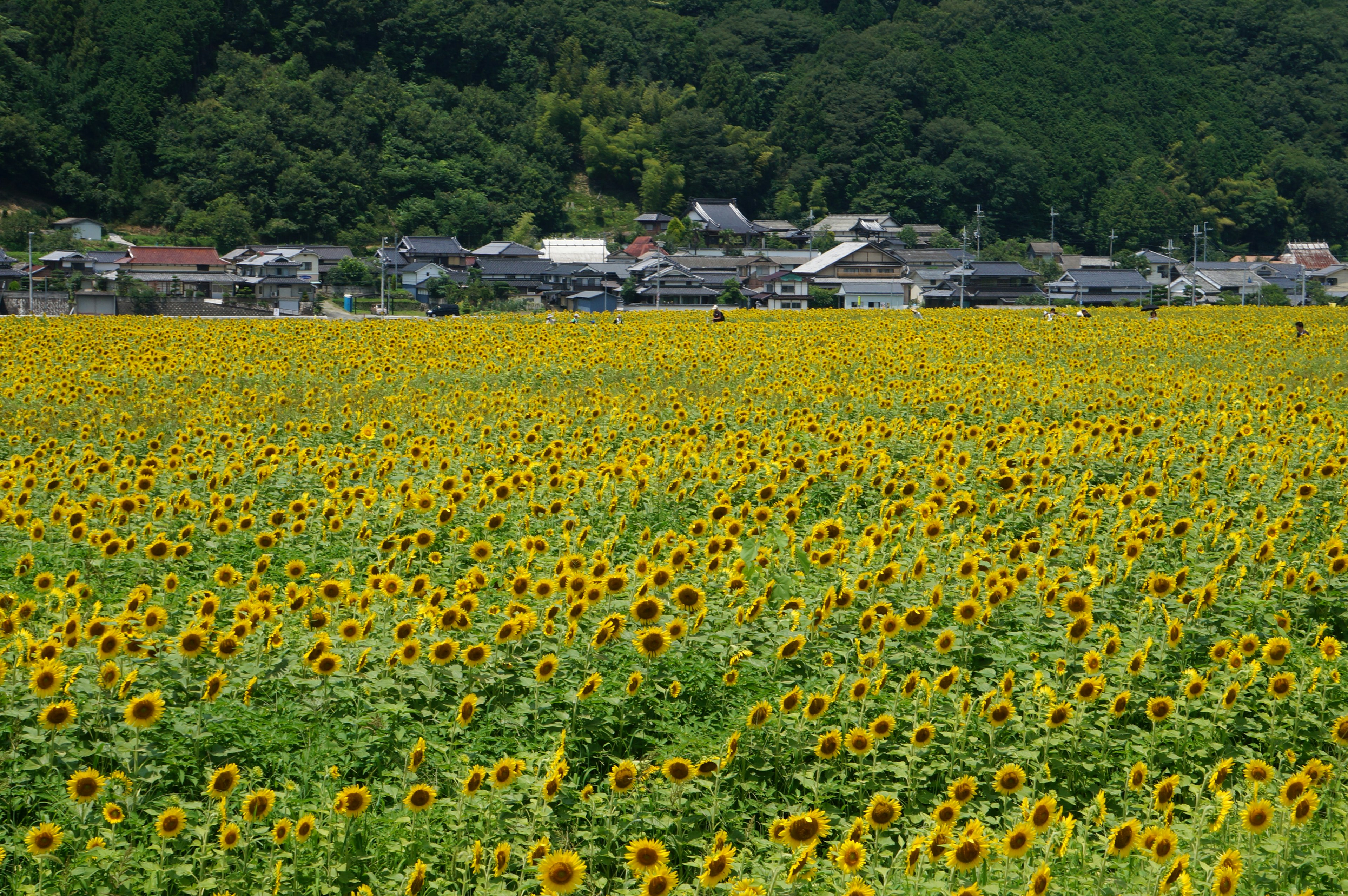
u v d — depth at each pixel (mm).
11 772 6543
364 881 6164
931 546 10844
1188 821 7094
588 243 118750
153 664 7844
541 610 9188
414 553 10766
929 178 156750
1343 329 44250
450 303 98938
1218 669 8508
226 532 10922
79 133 124812
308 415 20469
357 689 7773
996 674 8477
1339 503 13258
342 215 125562
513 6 175875
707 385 24641
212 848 6109
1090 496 13211
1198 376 24703
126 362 27016
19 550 10961
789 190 157250
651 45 184000
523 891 6105
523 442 17344
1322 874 6258
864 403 21438
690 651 8562
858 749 6930
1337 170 174875
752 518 11938
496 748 7316
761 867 6117
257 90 137750
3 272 89562
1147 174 165375
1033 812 5879
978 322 53188
